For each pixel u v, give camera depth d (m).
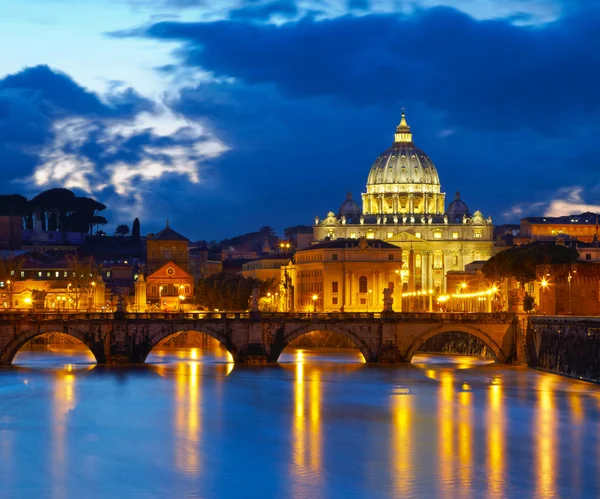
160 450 146.62
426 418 169.62
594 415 171.12
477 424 164.50
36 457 142.62
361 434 157.38
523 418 169.00
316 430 160.25
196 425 163.88
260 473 134.62
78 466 138.12
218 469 136.62
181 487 128.75
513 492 126.88
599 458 142.25
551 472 135.25
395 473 134.62
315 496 125.19
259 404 182.75
